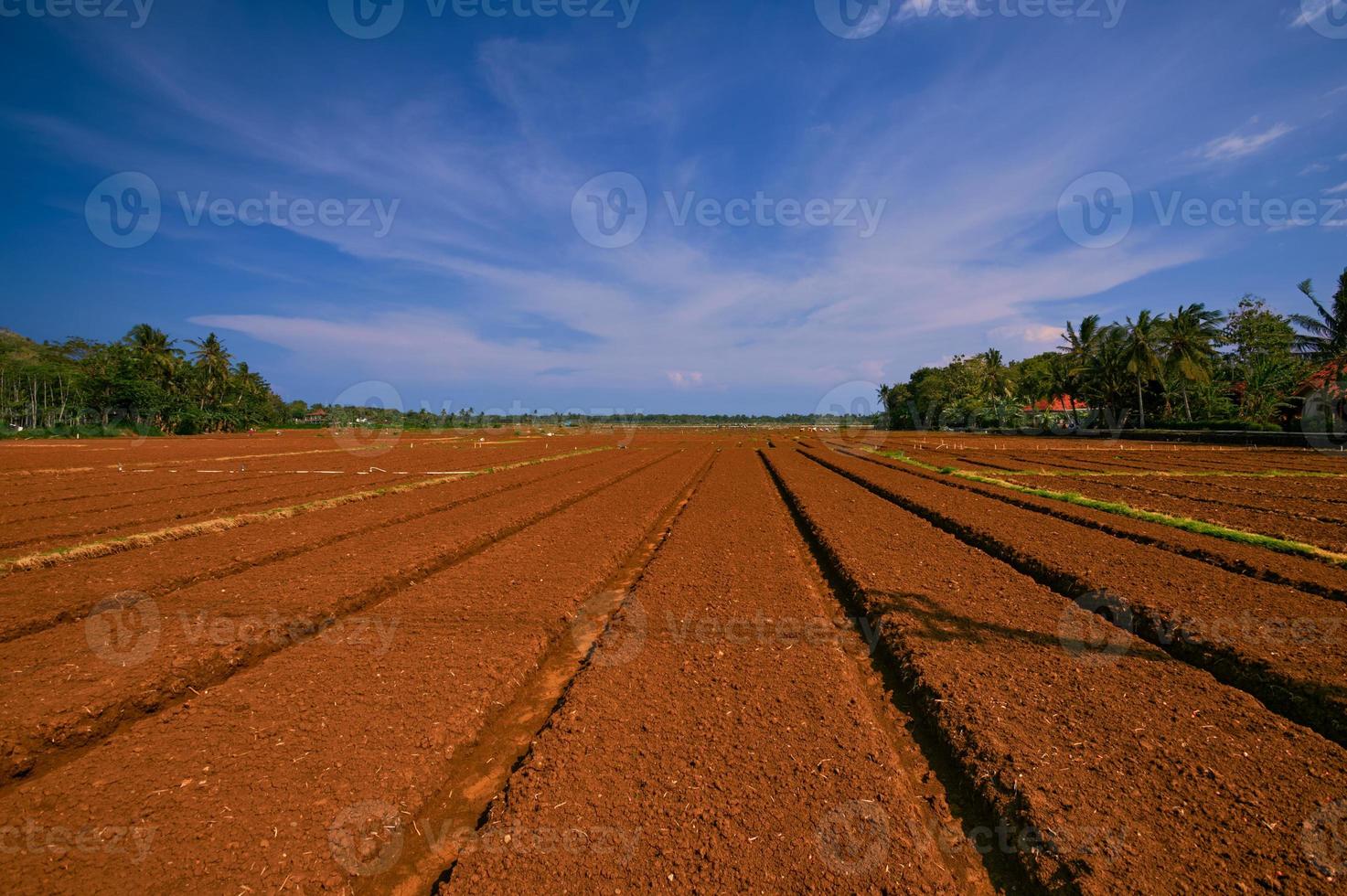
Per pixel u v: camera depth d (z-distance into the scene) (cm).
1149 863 366
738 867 374
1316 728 528
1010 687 595
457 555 1178
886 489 2016
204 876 370
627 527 1412
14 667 635
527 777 464
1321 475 2272
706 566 1063
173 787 452
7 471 2545
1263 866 363
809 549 1297
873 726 539
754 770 472
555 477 2550
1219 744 491
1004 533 1243
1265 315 4850
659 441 6588
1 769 477
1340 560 978
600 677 633
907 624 756
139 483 2186
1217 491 1884
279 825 414
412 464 3152
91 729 537
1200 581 894
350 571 992
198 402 7556
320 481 2275
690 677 634
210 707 570
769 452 4503
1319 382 3844
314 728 532
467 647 708
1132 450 3859
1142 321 4969
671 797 439
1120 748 488
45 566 1020
